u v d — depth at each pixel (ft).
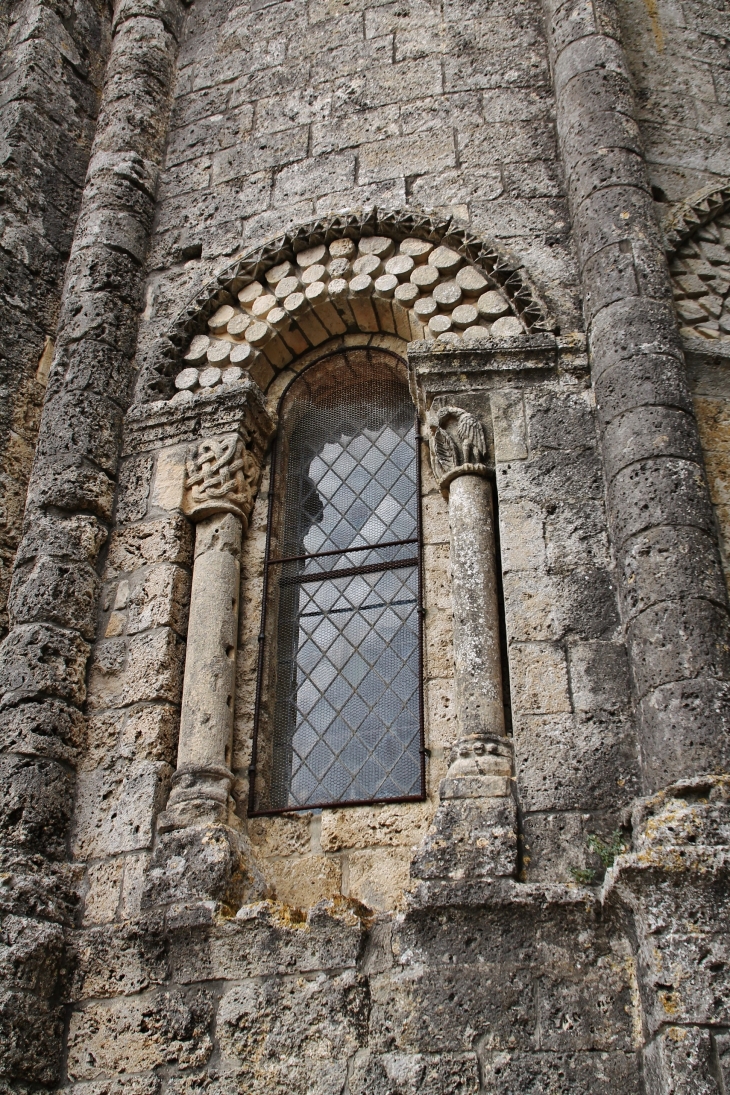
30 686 23.30
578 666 21.08
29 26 34.71
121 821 22.21
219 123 32.40
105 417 27.17
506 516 23.02
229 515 25.63
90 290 29.01
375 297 27.37
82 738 23.48
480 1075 17.62
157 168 32.01
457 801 20.08
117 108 32.63
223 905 20.57
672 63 30.99
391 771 22.71
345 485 26.71
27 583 24.73
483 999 18.15
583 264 25.31
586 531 22.48
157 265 30.25
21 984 20.04
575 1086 17.22
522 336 25.12
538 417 24.13
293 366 28.43
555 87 29.07
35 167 32.48
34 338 30.42
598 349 23.85
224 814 22.07
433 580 24.22
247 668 24.43
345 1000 18.99
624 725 20.30
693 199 28.19
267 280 28.73
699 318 26.73
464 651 21.86
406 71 31.07
